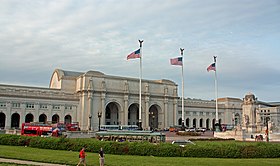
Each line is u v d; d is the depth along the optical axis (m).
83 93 120.31
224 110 169.38
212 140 61.97
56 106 116.19
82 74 130.12
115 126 103.44
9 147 41.81
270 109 153.88
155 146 33.94
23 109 109.00
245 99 85.75
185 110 153.00
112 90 126.56
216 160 29.73
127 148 34.62
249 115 83.69
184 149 33.34
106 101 125.06
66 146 39.09
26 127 76.25
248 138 67.94
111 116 134.12
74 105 120.19
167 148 33.47
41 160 28.59
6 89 107.00
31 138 43.94
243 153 32.47
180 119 149.75
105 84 125.12
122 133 57.00
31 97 110.94
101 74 125.75
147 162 27.83
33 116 111.12
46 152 35.81
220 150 32.69
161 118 140.12
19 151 36.41
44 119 117.00
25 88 115.00
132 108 139.25
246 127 79.19
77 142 38.50
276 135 67.00
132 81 133.12
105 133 57.31
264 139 67.81
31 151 36.78
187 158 31.34
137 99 133.62
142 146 34.25
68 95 119.94
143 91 134.50
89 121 115.25
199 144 34.84
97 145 36.50
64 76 126.56
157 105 139.62
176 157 32.41
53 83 138.38
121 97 128.88
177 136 76.50
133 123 138.12
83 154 25.69
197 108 158.38
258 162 28.33
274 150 33.03
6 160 28.95
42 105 113.31
